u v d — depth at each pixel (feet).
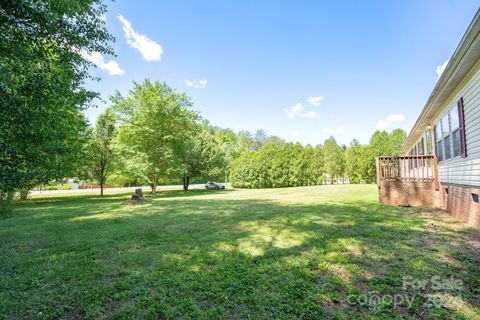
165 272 10.57
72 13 15.83
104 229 19.34
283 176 88.94
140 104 58.03
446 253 12.05
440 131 26.21
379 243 13.80
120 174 59.11
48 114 15.23
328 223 19.22
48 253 13.52
